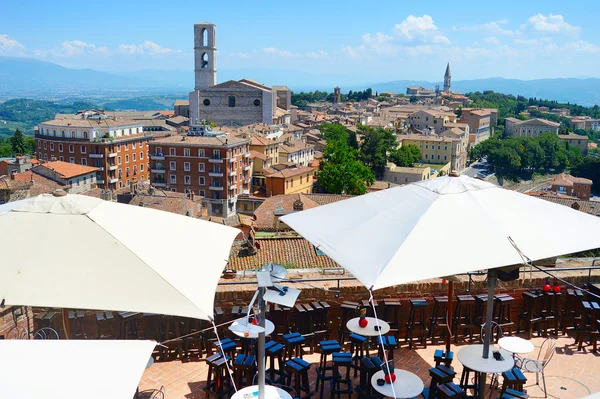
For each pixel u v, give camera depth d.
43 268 7.77
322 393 10.71
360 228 9.17
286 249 30.98
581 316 13.27
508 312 13.55
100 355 6.42
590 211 55.81
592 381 11.63
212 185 102.75
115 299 7.46
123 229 8.73
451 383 9.94
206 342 12.26
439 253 8.12
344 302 12.95
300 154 133.88
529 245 8.56
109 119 125.00
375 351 13.03
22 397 5.55
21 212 8.74
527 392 11.17
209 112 160.62
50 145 119.31
